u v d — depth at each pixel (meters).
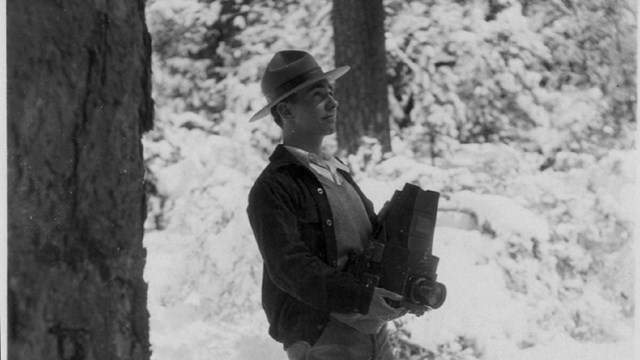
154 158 10.54
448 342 6.72
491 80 10.98
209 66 12.12
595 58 11.53
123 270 2.37
